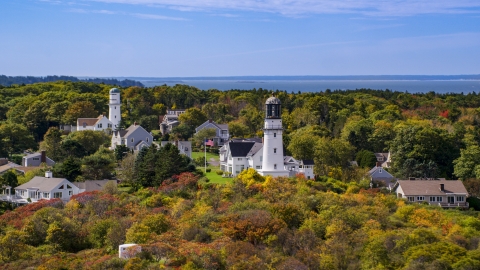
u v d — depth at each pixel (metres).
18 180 125.00
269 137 118.50
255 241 83.25
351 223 89.44
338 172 132.62
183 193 106.88
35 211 99.56
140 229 84.00
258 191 105.44
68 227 89.31
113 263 73.62
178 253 75.81
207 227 88.31
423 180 122.62
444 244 77.62
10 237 84.94
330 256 77.25
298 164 129.38
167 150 120.44
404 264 74.69
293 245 81.81
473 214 109.19
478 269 72.69
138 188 116.19
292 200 98.88
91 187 118.81
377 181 133.00
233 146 127.94
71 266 75.56
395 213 102.25
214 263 73.62
